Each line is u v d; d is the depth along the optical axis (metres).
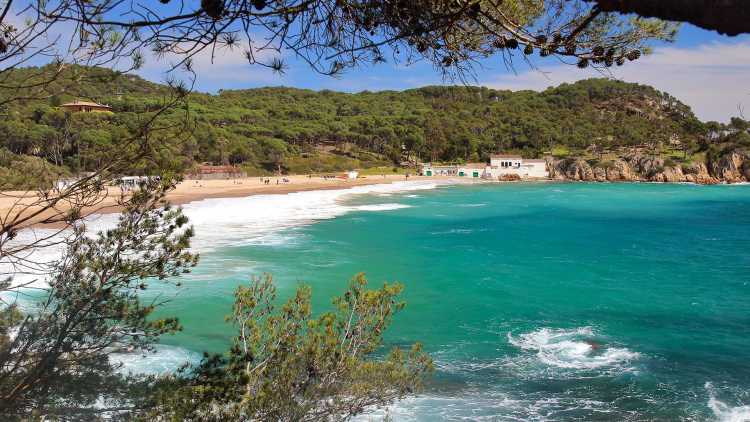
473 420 14.06
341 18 4.24
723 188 114.44
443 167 144.88
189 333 19.30
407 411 14.44
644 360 18.33
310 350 7.97
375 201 79.62
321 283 27.73
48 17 3.78
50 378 5.82
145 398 6.45
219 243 38.00
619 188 115.50
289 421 7.15
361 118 159.00
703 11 2.37
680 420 14.26
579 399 15.43
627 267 33.88
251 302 8.65
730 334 21.03
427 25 4.22
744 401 15.28
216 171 101.06
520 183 130.50
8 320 6.21
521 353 18.98
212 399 6.94
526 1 4.67
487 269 33.00
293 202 71.06
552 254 38.38
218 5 3.49
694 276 31.27
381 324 8.80
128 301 6.66
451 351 19.17
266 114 152.12
